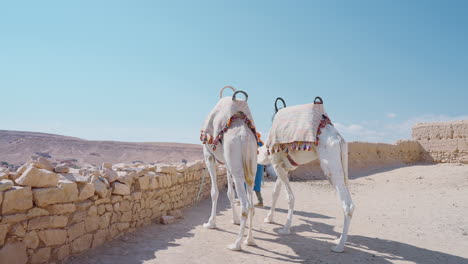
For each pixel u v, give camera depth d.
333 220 7.44
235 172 5.04
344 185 5.05
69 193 4.07
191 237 5.53
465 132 27.08
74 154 54.50
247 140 5.11
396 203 9.80
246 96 5.58
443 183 14.54
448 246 5.43
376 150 26.38
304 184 15.41
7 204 3.33
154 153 61.91
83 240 4.36
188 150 65.69
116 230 5.14
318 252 4.98
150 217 6.30
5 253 3.28
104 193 4.73
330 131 5.35
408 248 5.28
